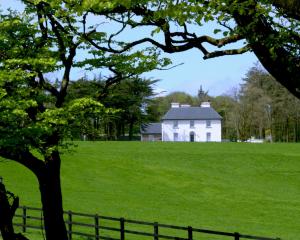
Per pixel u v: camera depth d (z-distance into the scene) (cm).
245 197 4347
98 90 1850
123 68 1669
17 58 1517
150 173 5250
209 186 4788
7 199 1328
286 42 786
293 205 4034
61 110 1495
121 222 2058
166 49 906
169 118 12912
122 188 4550
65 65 1659
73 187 4441
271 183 5053
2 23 1501
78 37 1570
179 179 5050
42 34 1608
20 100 1412
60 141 1672
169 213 3572
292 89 739
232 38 852
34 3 1421
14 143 1409
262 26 742
